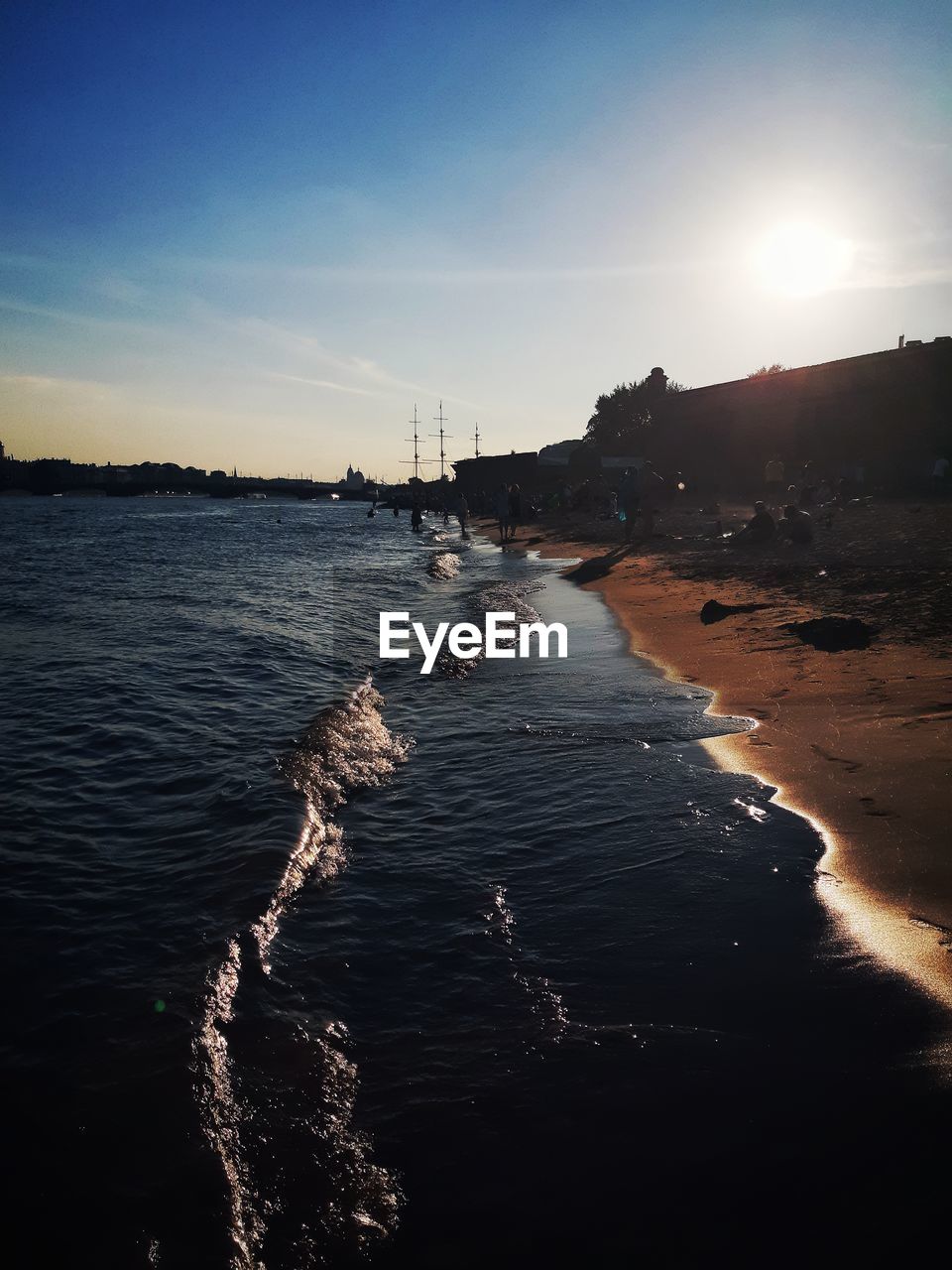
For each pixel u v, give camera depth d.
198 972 3.82
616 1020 3.36
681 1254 2.29
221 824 5.65
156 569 30.81
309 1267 2.34
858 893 4.20
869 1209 2.37
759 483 43.81
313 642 13.55
